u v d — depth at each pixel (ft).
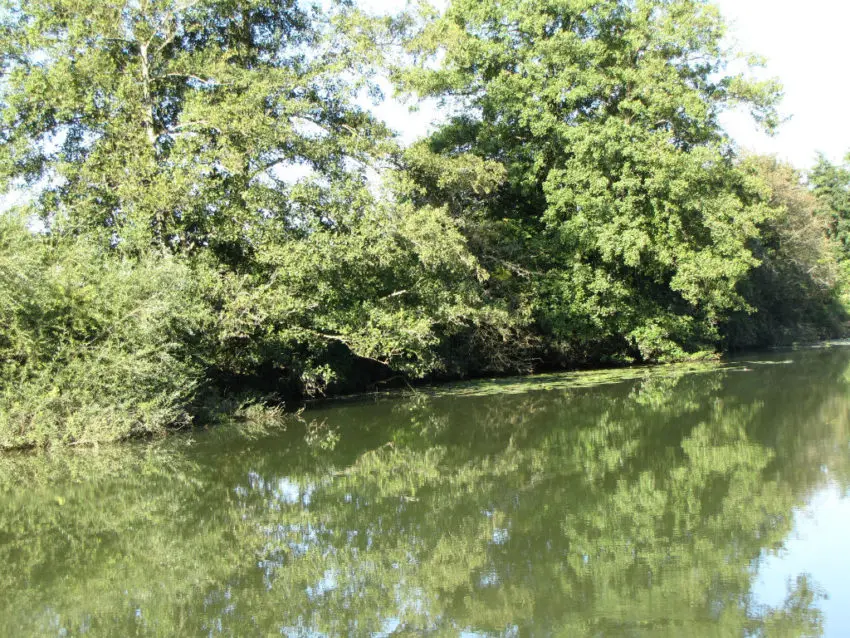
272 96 52.70
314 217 51.72
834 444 35.96
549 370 83.51
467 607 18.53
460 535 24.13
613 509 26.30
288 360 54.75
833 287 130.52
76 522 26.84
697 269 72.28
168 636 17.31
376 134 57.93
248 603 19.30
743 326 106.32
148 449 40.11
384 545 23.39
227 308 47.96
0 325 39.68
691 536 23.11
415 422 47.57
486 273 64.13
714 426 41.88
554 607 18.28
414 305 57.52
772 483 29.09
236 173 49.55
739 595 18.53
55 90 47.42
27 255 39.01
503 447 38.32
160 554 23.21
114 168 48.55
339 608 18.83
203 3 52.80
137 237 46.39
